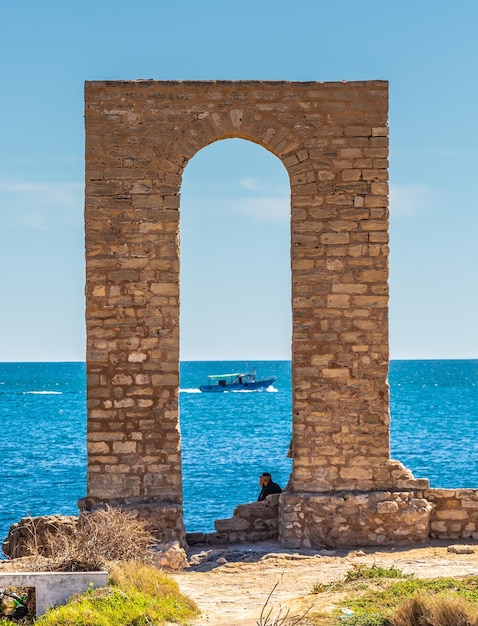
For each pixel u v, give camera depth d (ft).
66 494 159.22
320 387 75.15
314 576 64.64
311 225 75.72
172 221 75.51
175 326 75.15
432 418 336.49
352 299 75.36
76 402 466.29
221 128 75.92
